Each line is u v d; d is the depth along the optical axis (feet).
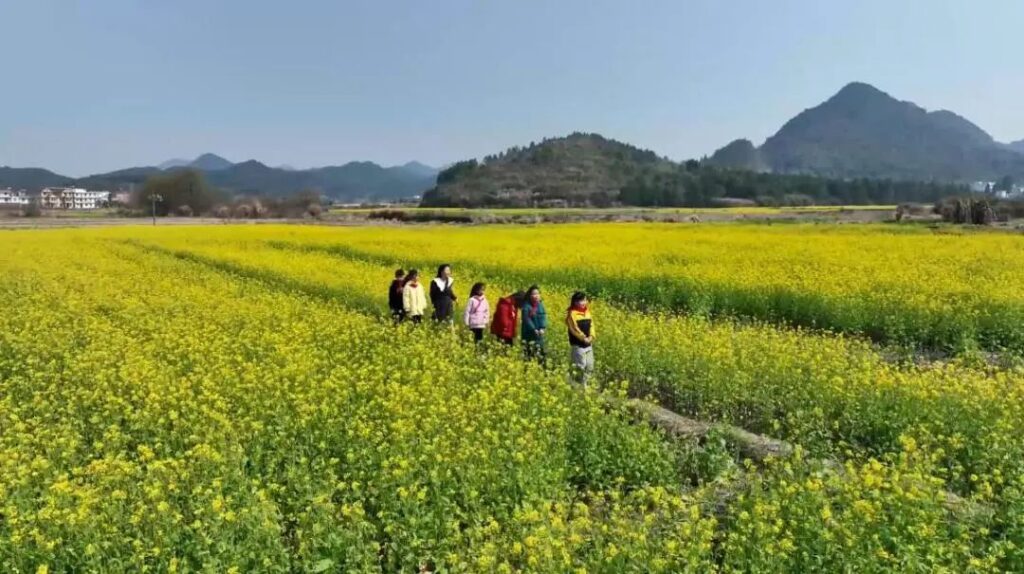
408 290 58.03
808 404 35.65
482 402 33.91
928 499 22.29
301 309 64.13
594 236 143.23
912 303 56.29
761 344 44.32
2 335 52.29
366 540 23.85
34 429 33.91
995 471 25.66
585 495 28.43
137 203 452.76
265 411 33.12
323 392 35.50
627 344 45.50
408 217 270.05
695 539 20.76
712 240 126.72
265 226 220.64
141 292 76.38
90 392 38.01
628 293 73.82
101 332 52.90
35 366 45.70
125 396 37.55
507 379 38.45
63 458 29.76
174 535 21.89
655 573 19.34
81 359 44.34
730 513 24.62
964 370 41.19
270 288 82.23
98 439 34.19
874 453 32.24
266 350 47.37
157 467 25.68
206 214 424.05
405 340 49.93
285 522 24.86
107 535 21.79
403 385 38.52
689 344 43.50
